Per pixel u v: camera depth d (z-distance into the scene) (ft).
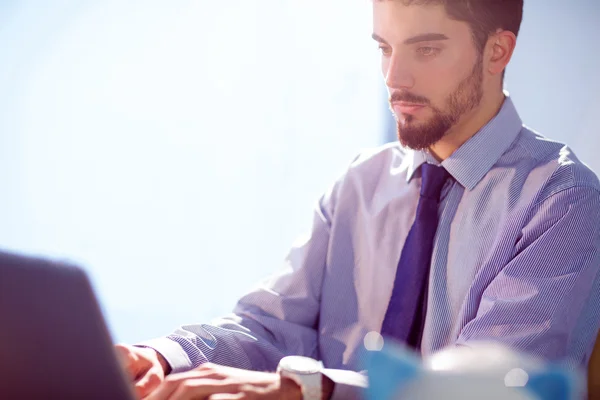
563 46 9.69
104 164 10.77
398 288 4.52
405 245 4.61
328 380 3.34
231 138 10.84
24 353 1.94
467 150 4.55
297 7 10.66
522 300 4.03
